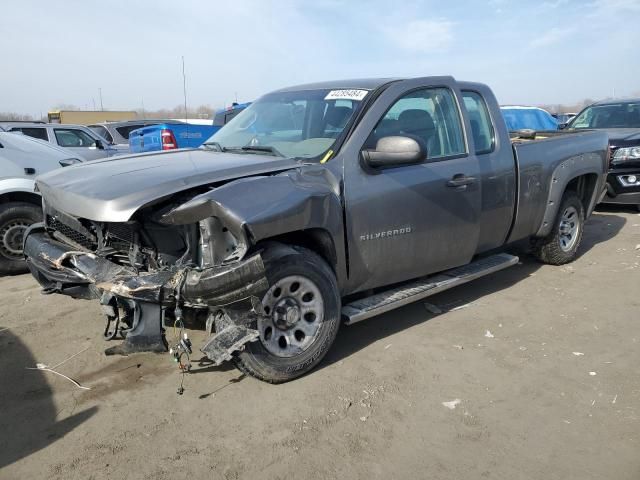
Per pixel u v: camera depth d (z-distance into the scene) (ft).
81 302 15.99
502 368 11.78
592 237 23.77
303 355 11.01
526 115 47.91
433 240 13.42
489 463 8.69
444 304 15.65
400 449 9.07
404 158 11.54
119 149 42.09
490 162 14.92
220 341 9.87
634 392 10.74
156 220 10.14
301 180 10.88
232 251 10.07
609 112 32.68
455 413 10.09
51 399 10.66
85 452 9.00
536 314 14.82
